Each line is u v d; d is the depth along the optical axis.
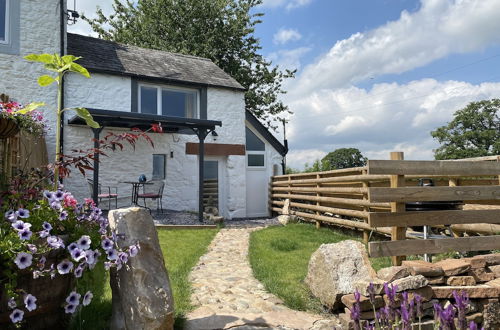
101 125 8.74
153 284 2.53
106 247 2.41
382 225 3.90
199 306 3.51
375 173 3.88
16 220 2.26
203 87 11.94
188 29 19.80
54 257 2.37
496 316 3.48
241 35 20.81
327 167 29.03
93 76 10.04
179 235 7.87
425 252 3.99
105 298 3.43
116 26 21.75
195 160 11.70
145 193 10.07
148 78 10.77
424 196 4.05
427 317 3.34
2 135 3.50
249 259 5.56
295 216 10.57
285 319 3.22
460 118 37.38
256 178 13.23
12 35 8.82
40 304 2.40
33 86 9.04
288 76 22.48
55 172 2.83
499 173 4.27
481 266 3.69
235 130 12.45
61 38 9.56
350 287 3.40
